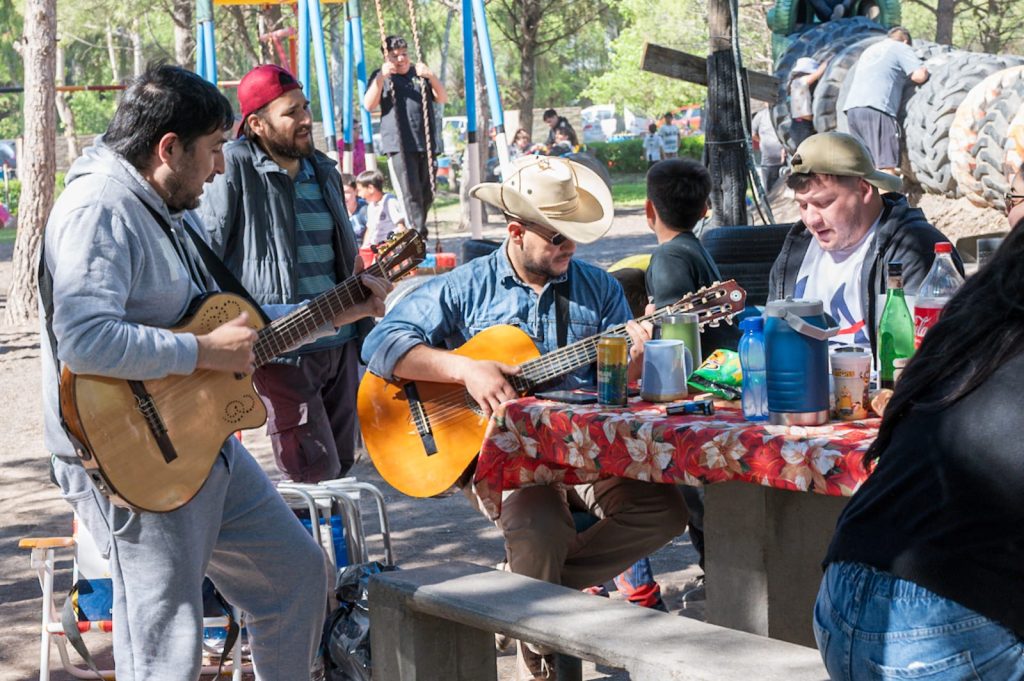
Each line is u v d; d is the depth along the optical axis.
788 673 2.61
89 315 2.93
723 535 3.61
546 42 33.12
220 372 3.23
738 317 4.61
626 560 3.90
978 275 1.98
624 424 3.29
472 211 11.66
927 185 10.55
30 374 10.91
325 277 5.25
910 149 10.55
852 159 3.82
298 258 5.15
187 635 3.16
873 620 1.96
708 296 3.82
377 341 4.16
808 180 3.88
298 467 5.15
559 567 3.77
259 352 3.67
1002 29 32.06
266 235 5.07
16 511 6.72
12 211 36.09
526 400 3.75
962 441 1.87
